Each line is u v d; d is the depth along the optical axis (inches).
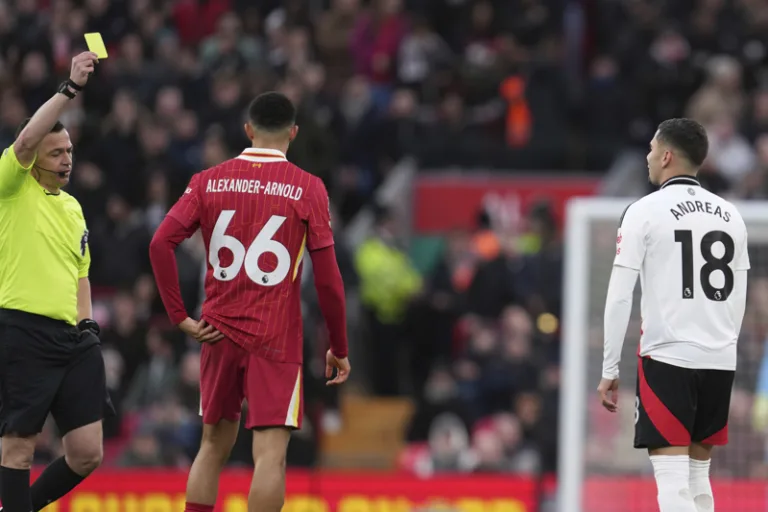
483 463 1863.9
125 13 2815.0
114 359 2007.9
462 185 2659.9
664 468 973.8
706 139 998.4
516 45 2876.5
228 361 978.1
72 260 995.9
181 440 1866.4
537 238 2343.8
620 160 2669.8
